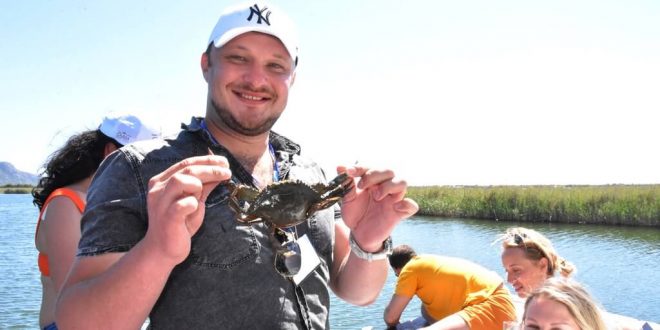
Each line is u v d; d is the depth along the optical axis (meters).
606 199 30.28
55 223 3.38
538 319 3.41
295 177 3.01
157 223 1.88
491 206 34.59
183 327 2.36
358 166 2.69
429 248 21.23
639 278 14.84
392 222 2.73
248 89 2.66
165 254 1.89
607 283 14.41
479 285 5.71
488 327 5.23
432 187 48.84
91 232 2.23
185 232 1.89
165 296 2.41
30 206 79.31
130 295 1.90
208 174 1.99
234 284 2.41
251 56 2.70
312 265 2.72
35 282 15.97
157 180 2.00
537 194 32.97
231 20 2.68
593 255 18.84
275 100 2.75
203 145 2.67
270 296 2.48
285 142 3.25
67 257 3.30
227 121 2.72
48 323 3.44
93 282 1.98
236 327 2.39
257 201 2.49
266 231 2.60
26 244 26.08
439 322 5.20
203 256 2.40
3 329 11.02
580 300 3.37
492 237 24.36
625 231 25.95
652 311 11.55
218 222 2.46
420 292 6.41
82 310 1.94
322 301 2.79
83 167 3.79
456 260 6.31
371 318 11.13
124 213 2.29
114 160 2.43
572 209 30.72
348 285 3.03
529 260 5.09
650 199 28.69
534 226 29.28
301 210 2.62
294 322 2.55
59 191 3.53
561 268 5.37
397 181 2.66
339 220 3.35
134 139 3.95
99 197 2.31
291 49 2.79
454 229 28.67
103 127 3.94
